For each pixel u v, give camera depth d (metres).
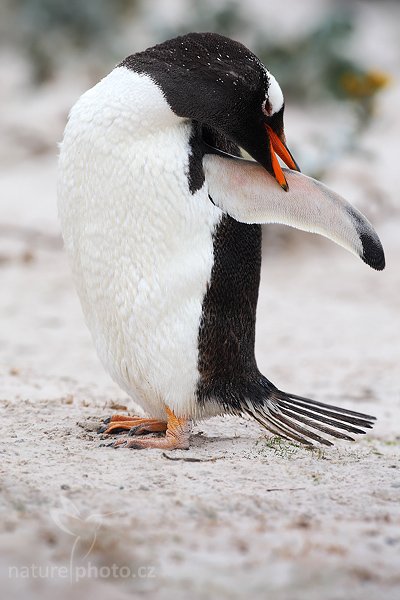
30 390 13.95
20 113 35.34
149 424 11.10
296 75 37.59
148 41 40.44
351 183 29.50
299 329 20.80
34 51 39.19
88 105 10.24
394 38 55.59
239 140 10.55
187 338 10.36
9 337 19.48
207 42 10.34
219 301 10.44
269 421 10.95
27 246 25.81
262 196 10.34
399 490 9.43
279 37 38.91
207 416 10.85
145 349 10.45
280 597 6.76
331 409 11.35
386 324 21.27
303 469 9.99
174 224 10.14
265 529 7.98
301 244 27.34
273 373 17.69
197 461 10.10
